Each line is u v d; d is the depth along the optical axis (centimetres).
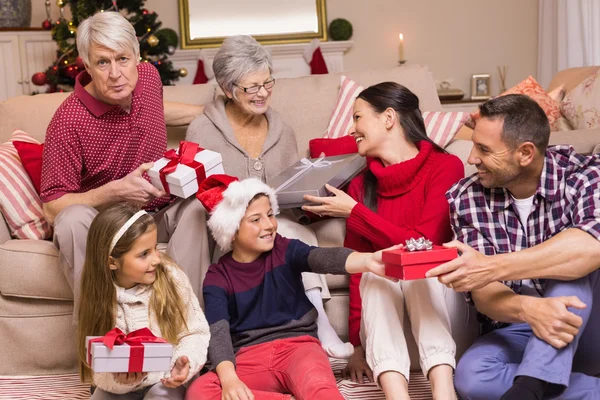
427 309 206
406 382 203
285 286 222
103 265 203
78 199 245
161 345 187
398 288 216
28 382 253
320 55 611
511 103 195
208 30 622
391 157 247
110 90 244
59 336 259
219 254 252
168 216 246
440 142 288
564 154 206
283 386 212
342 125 304
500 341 203
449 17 630
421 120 251
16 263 252
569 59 492
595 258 185
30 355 260
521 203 207
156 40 500
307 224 265
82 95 254
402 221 242
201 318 212
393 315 209
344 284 260
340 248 217
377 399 222
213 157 239
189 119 300
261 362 212
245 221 218
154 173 236
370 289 213
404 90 249
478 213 211
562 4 507
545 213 203
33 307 258
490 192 210
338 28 620
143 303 208
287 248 224
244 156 274
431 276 191
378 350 204
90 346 190
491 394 195
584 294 189
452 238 237
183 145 239
